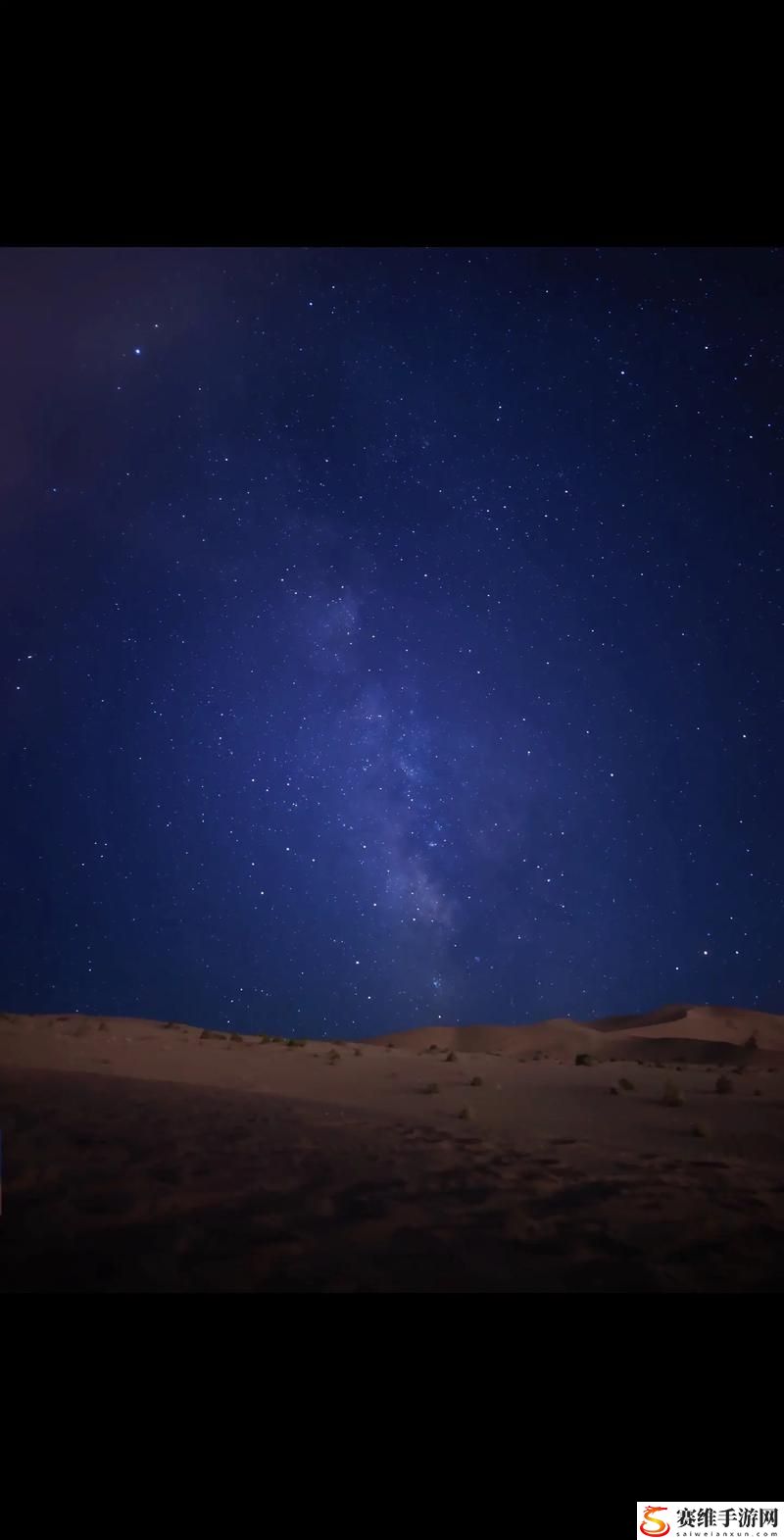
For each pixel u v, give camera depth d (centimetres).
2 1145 647
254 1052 1720
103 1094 872
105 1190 559
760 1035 3838
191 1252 469
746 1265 492
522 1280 457
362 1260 471
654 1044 2922
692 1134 929
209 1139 712
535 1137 838
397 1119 883
